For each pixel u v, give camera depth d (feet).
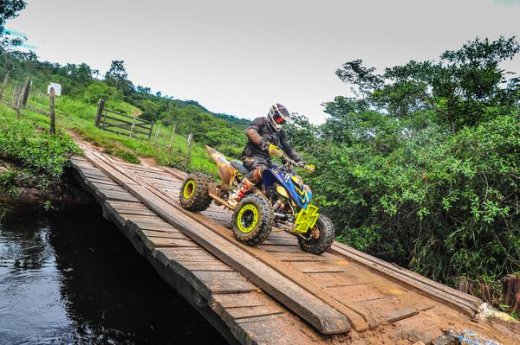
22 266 15.97
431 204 20.80
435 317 11.91
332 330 8.55
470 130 21.11
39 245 18.76
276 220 14.65
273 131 16.46
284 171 14.87
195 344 12.75
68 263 17.37
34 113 47.75
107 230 23.36
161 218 16.15
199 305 9.97
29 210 23.30
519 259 18.52
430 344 9.83
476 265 18.98
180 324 13.89
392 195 22.04
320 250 15.72
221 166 17.24
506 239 19.12
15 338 10.91
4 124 28.27
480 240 20.06
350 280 13.57
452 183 20.42
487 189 18.60
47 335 11.46
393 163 24.52
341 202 26.71
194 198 17.75
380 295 12.67
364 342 8.95
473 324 11.96
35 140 25.35
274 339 7.84
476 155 19.99
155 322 13.70
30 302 13.14
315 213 14.40
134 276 17.34
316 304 9.53
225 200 17.49
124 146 44.68
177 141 81.46
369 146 29.60
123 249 20.68
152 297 15.52
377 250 25.48
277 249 15.37
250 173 15.52
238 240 14.26
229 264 11.73
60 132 32.04
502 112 26.05
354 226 27.32
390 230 24.23
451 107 27.20
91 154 30.78
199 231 14.48
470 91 27.58
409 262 23.56
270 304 9.67
